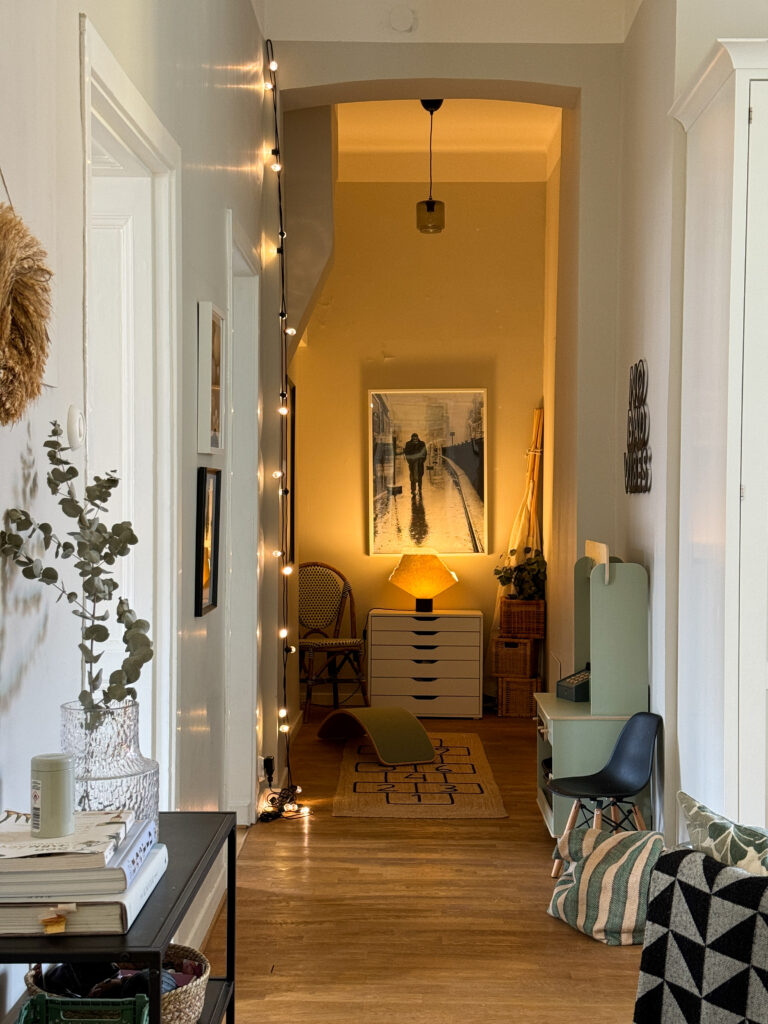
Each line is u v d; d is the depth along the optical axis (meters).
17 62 1.81
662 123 4.38
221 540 4.01
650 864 3.73
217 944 3.61
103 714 1.90
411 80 5.45
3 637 1.77
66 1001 1.63
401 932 3.73
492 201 7.94
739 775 3.50
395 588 8.05
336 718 6.72
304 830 4.94
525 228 7.93
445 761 6.32
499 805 5.36
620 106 5.38
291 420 6.95
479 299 7.98
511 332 7.96
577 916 3.76
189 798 3.37
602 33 5.39
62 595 2.04
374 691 7.68
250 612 4.98
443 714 7.65
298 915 3.88
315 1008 3.14
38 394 1.74
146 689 3.03
